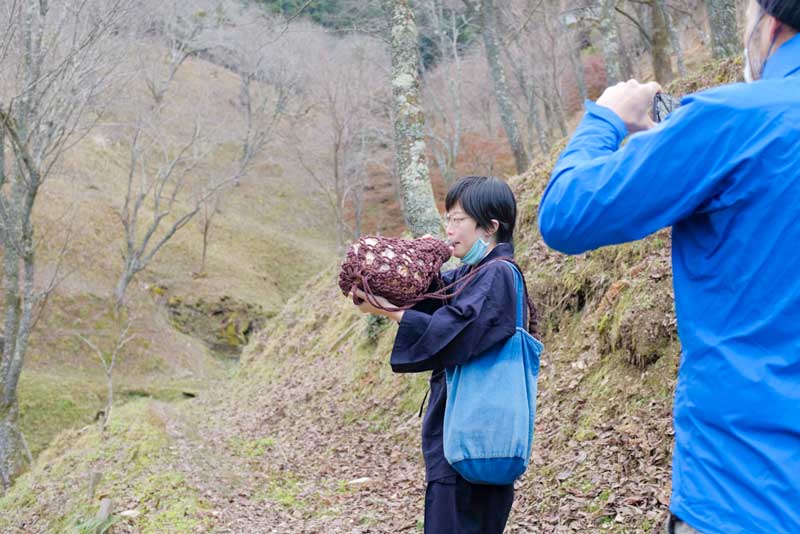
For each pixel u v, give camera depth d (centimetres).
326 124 3069
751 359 121
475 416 243
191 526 631
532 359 257
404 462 721
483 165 2862
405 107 844
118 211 3183
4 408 1452
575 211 136
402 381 895
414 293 248
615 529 415
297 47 2680
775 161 121
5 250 1510
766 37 133
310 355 1368
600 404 559
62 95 1373
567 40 2470
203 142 2936
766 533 114
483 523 258
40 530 841
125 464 924
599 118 155
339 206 3008
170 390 2259
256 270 3466
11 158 1778
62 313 2480
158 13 2133
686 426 131
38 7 1262
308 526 598
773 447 117
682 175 127
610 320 609
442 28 2939
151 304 2817
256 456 888
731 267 124
